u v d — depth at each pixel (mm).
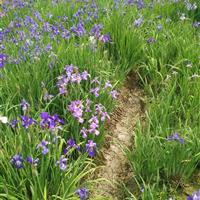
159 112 2012
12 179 1527
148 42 2670
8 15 3354
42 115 1582
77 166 1629
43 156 1504
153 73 2506
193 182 1797
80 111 1753
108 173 1874
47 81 2090
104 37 2484
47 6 3504
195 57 2459
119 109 2352
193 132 1865
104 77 2256
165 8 3234
